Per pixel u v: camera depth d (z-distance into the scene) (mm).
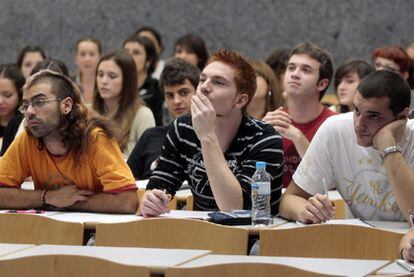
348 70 6953
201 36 10062
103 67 6680
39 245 3855
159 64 9297
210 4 10016
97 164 4586
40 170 4691
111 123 4672
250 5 9914
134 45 8430
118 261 3393
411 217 3695
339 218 4848
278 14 9828
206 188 4516
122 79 6668
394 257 3643
